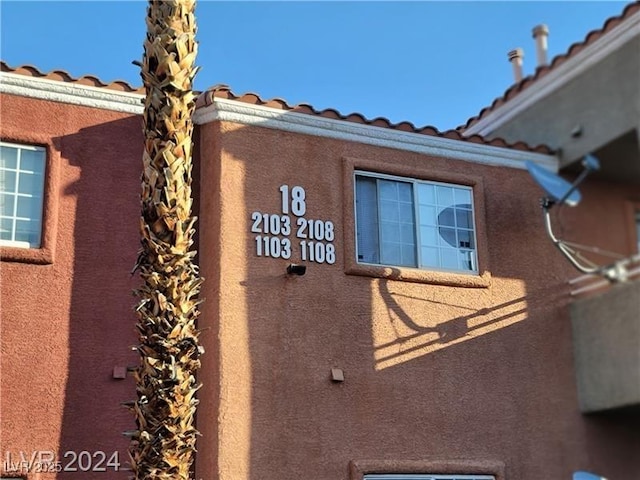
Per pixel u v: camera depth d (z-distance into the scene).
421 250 13.46
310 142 13.01
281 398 11.73
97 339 11.45
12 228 11.48
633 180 14.58
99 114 12.23
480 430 12.85
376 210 13.34
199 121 12.62
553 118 14.92
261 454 11.41
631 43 13.48
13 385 10.91
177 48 10.20
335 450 11.84
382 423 12.24
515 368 13.41
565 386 13.64
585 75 14.30
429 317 13.09
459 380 12.97
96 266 11.69
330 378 12.10
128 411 11.34
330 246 12.69
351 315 12.54
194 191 12.51
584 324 13.87
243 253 12.08
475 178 14.09
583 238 14.46
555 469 13.12
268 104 12.77
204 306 11.98
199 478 11.38
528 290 13.95
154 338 9.70
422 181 13.77
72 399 11.13
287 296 12.20
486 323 13.46
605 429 13.69
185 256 9.97
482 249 13.77
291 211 12.56
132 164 12.23
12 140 11.64
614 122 13.66
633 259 13.24
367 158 13.38
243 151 12.48
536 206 14.47
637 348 12.90
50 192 11.64
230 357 11.58
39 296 11.30
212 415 11.38
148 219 9.96
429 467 12.27
